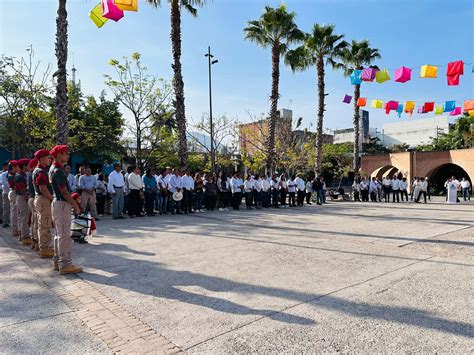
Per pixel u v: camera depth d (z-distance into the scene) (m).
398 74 11.58
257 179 16.56
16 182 7.68
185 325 3.44
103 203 13.39
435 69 11.02
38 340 3.17
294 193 17.62
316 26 22.05
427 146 39.25
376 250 6.77
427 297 4.13
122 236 8.38
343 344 3.02
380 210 15.43
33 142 17.20
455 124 36.22
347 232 8.96
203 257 6.23
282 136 27.05
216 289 4.49
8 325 3.49
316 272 5.23
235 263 5.80
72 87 21.00
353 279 4.87
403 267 5.50
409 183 31.31
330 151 35.31
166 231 9.15
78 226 7.02
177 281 4.85
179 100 15.38
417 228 9.67
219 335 3.22
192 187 14.05
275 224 10.55
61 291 4.52
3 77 16.06
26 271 5.48
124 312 3.79
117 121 21.94
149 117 19.59
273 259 6.06
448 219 11.77
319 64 22.45
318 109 22.53
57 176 5.23
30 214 7.43
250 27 19.70
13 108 16.34
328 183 39.00
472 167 28.02
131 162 24.94
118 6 6.71
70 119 20.27
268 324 3.43
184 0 15.90
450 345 2.99
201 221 11.31
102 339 3.18
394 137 57.09
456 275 5.04
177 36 15.30
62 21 10.98
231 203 16.45
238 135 26.73
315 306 3.88
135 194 12.39
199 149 27.33
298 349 2.94
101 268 5.55
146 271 5.37
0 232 9.55
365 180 23.02
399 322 3.45
